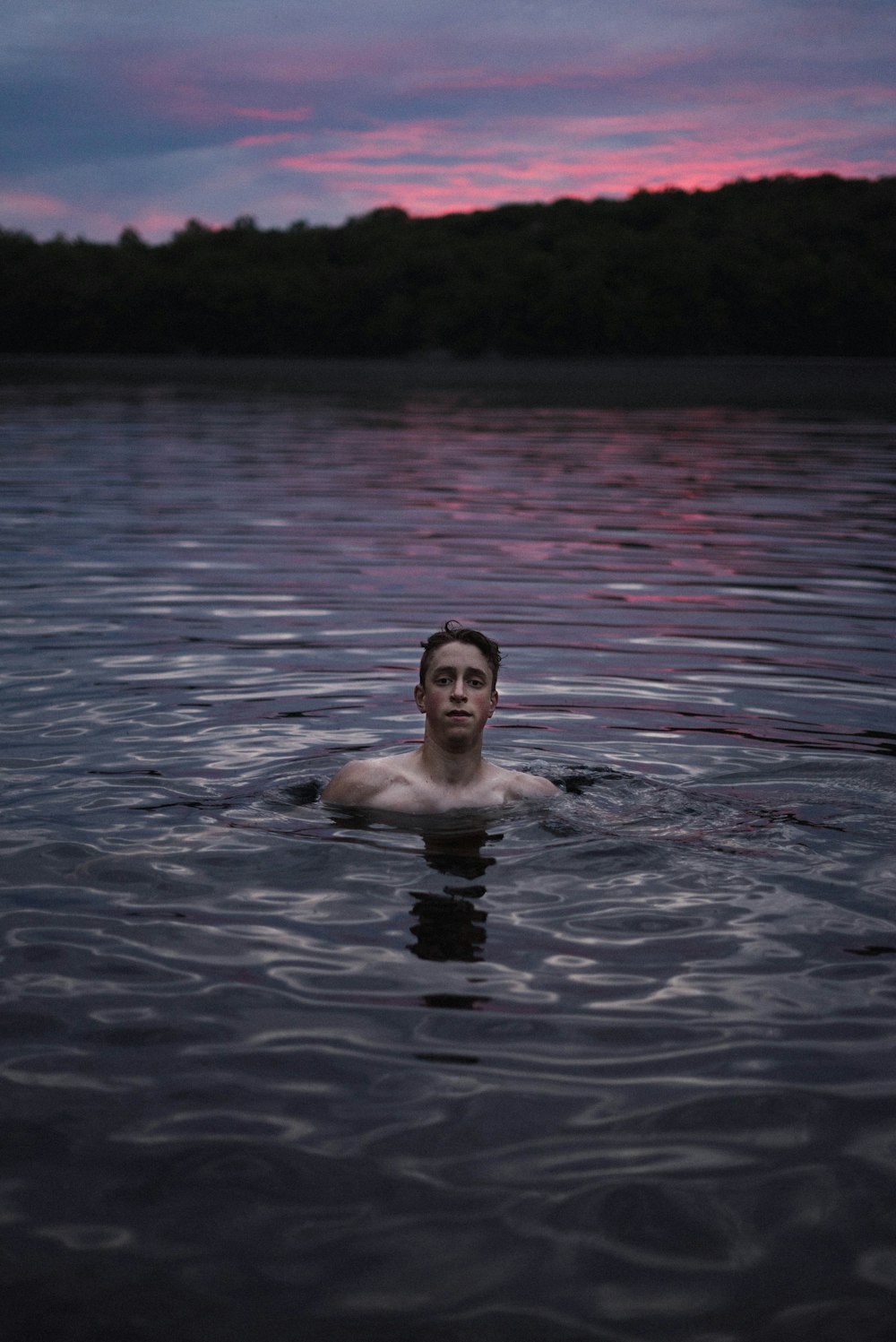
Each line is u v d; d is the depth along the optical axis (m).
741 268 67.38
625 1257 1.79
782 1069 2.29
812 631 6.48
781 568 8.40
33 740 4.38
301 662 5.68
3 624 6.44
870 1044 2.38
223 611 6.86
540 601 7.29
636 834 3.54
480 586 7.73
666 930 2.90
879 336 66.44
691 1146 2.05
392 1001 2.53
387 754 4.27
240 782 3.96
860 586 7.73
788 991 2.59
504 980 2.63
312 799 3.82
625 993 2.58
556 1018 2.47
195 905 3.00
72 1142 2.04
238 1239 1.82
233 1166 1.98
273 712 4.82
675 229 72.31
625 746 4.45
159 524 10.35
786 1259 1.79
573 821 3.63
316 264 76.56
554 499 12.27
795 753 4.36
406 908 3.00
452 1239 1.82
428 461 16.31
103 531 9.90
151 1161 2.00
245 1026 2.43
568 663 5.77
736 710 4.98
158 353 70.12
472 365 63.12
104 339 70.56
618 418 25.72
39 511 11.00
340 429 21.86
